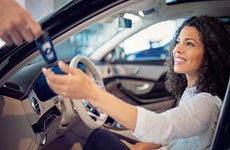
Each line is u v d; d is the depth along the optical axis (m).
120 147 1.94
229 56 1.57
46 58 1.07
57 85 1.09
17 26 1.01
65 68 1.10
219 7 1.95
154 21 2.32
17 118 1.43
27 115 1.45
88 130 1.97
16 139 1.45
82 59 1.75
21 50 1.29
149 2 1.58
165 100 3.30
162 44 3.50
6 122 1.42
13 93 1.43
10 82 1.50
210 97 1.47
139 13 1.83
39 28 1.03
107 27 3.54
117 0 1.30
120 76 3.64
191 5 1.99
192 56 1.54
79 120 1.87
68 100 1.71
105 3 1.29
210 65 1.55
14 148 1.45
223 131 1.36
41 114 1.54
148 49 3.60
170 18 2.19
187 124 1.35
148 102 3.44
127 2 1.34
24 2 2.87
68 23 1.28
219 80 1.55
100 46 3.64
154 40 3.43
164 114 1.35
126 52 3.65
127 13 1.70
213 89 1.52
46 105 1.59
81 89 1.12
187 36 1.56
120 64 3.68
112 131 2.26
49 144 1.97
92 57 3.59
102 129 2.02
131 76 3.63
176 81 1.86
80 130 1.96
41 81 1.60
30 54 1.30
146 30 2.88
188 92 1.61
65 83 1.09
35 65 1.65
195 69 1.56
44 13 2.94
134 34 3.38
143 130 1.26
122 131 2.34
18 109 1.43
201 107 1.41
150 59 3.61
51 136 1.79
